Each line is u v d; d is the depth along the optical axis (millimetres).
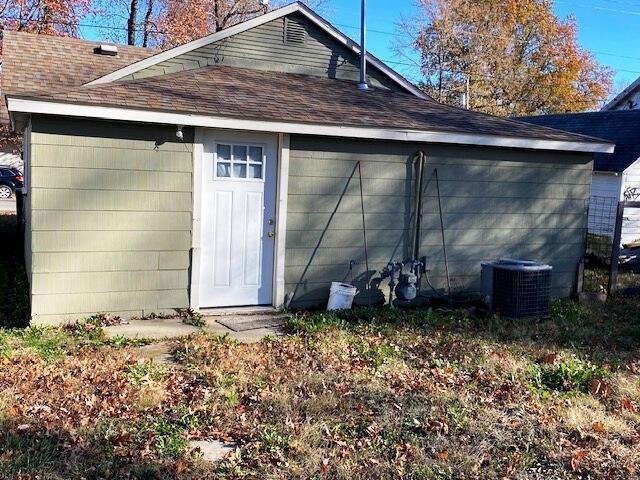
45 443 3857
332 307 8039
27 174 9820
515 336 7207
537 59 36219
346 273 8344
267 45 9867
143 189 7102
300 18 10062
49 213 6699
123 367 5398
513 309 8086
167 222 7273
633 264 12797
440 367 5832
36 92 6562
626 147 15172
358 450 4043
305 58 10195
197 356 5773
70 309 6898
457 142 8547
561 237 9727
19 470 3525
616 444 4293
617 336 7516
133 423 4230
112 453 3799
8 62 10203
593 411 4895
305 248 8078
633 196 15117
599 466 3984
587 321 8250
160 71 9055
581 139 9312
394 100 9992
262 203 7875
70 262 6844
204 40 9320
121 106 6613
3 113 12875
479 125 9109
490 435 4352
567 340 7184
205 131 7441
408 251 8680
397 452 4020
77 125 6707
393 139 8172
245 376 5262
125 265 7109
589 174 9797
